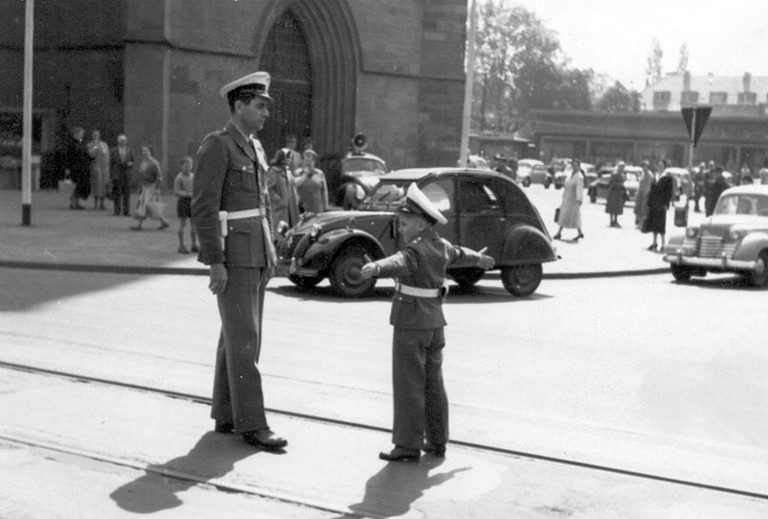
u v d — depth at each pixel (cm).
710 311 1552
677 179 5794
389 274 657
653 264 2219
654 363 1075
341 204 2612
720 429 797
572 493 623
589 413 832
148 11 3027
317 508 577
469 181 1580
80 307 1241
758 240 1961
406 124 3778
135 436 699
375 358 1006
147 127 3058
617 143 9750
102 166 2706
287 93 3556
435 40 3797
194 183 686
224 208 691
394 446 693
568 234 3005
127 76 3048
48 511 555
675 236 2027
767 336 1306
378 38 3666
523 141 9325
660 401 889
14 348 955
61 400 781
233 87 699
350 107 3634
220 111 3262
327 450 688
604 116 9738
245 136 704
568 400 876
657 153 9525
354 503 589
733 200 2073
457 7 3784
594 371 1012
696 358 1118
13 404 763
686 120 2305
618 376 993
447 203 1555
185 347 1005
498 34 11050
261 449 682
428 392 682
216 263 679
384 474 643
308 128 3625
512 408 836
